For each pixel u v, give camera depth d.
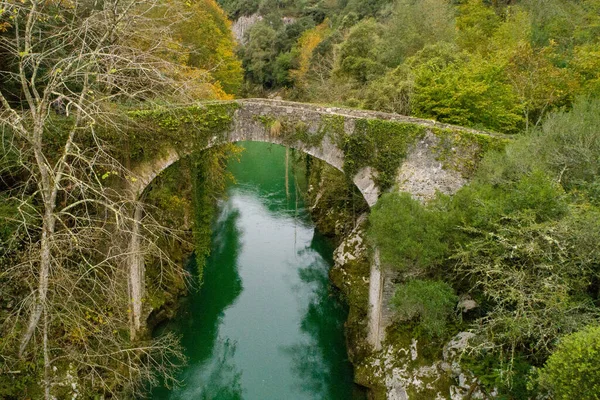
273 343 17.98
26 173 12.88
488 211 11.21
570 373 7.54
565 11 28.50
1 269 11.33
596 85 17.86
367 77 27.33
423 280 12.60
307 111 14.88
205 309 19.80
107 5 10.84
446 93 18.17
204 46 27.19
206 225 16.88
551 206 10.68
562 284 9.73
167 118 14.31
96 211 13.48
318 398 15.26
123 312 14.24
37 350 11.29
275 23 72.50
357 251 20.62
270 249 24.69
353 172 14.90
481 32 28.50
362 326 16.88
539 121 16.95
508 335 9.87
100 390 12.66
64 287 10.27
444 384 12.21
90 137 13.04
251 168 36.47
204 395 15.29
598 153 12.07
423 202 14.16
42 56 10.09
